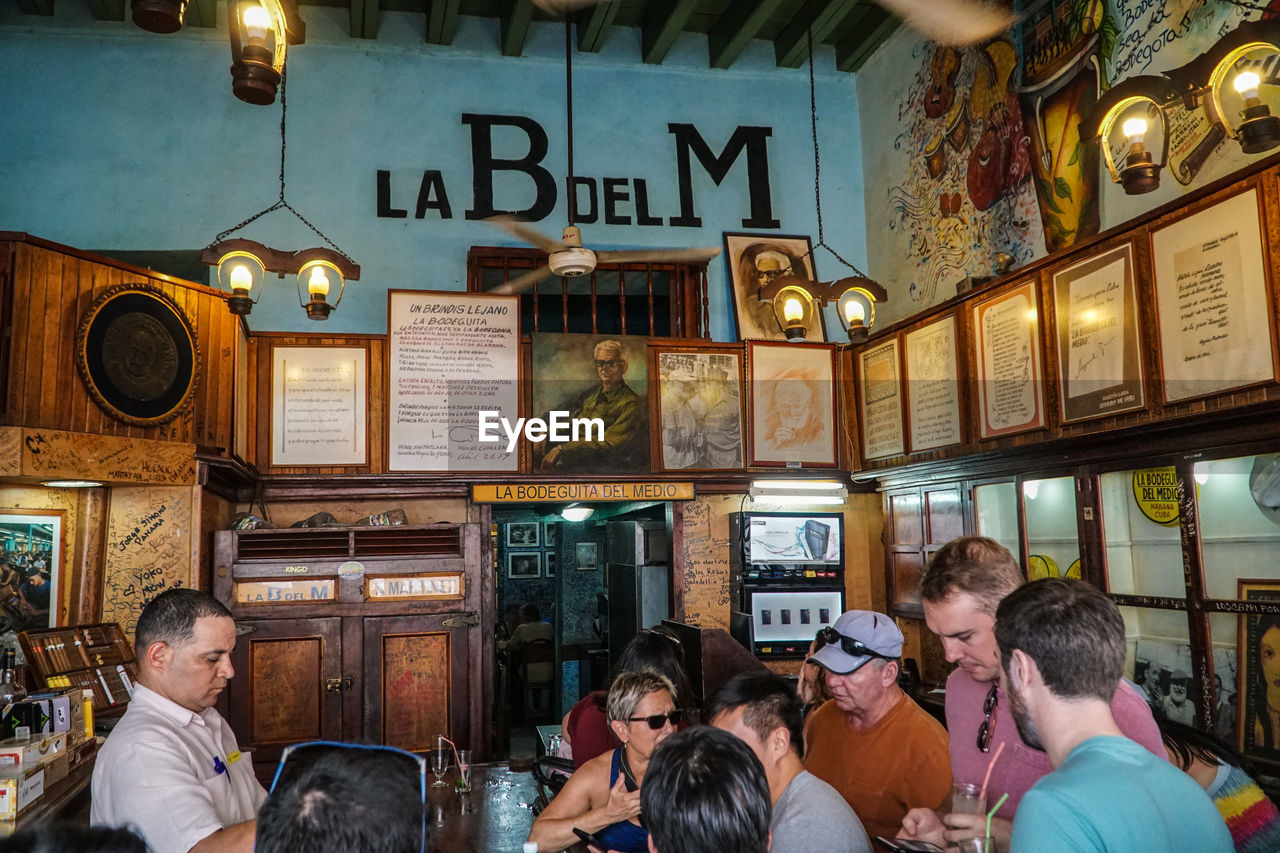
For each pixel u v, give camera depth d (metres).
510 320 6.45
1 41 6.99
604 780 2.87
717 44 8.01
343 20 7.59
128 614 5.01
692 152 7.98
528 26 7.71
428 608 5.84
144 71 7.16
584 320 9.70
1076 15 5.73
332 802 1.17
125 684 4.74
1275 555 3.87
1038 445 5.05
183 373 5.06
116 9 7.01
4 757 2.94
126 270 4.80
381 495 6.30
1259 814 2.03
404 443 6.20
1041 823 1.37
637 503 7.47
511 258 7.43
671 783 1.43
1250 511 3.98
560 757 3.73
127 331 4.74
